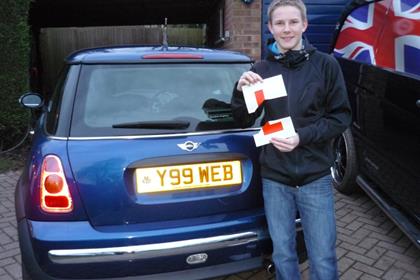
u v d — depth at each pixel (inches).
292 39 85.1
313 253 89.4
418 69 122.3
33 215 86.8
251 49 280.1
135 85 98.3
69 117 91.4
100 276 85.1
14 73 234.5
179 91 99.9
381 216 159.8
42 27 486.9
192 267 89.8
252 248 94.6
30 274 86.7
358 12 176.2
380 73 143.1
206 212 92.4
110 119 92.9
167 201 88.9
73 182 85.4
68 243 83.5
